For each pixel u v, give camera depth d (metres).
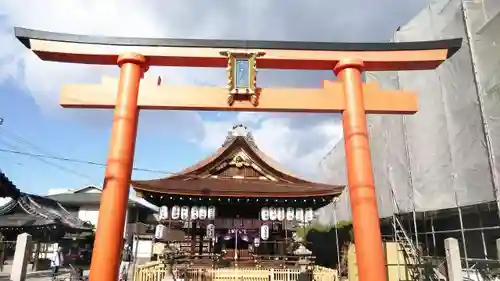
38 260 26.48
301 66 9.20
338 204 29.30
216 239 19.55
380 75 21.50
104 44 8.81
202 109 8.73
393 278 14.36
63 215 31.08
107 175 7.73
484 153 13.45
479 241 15.62
